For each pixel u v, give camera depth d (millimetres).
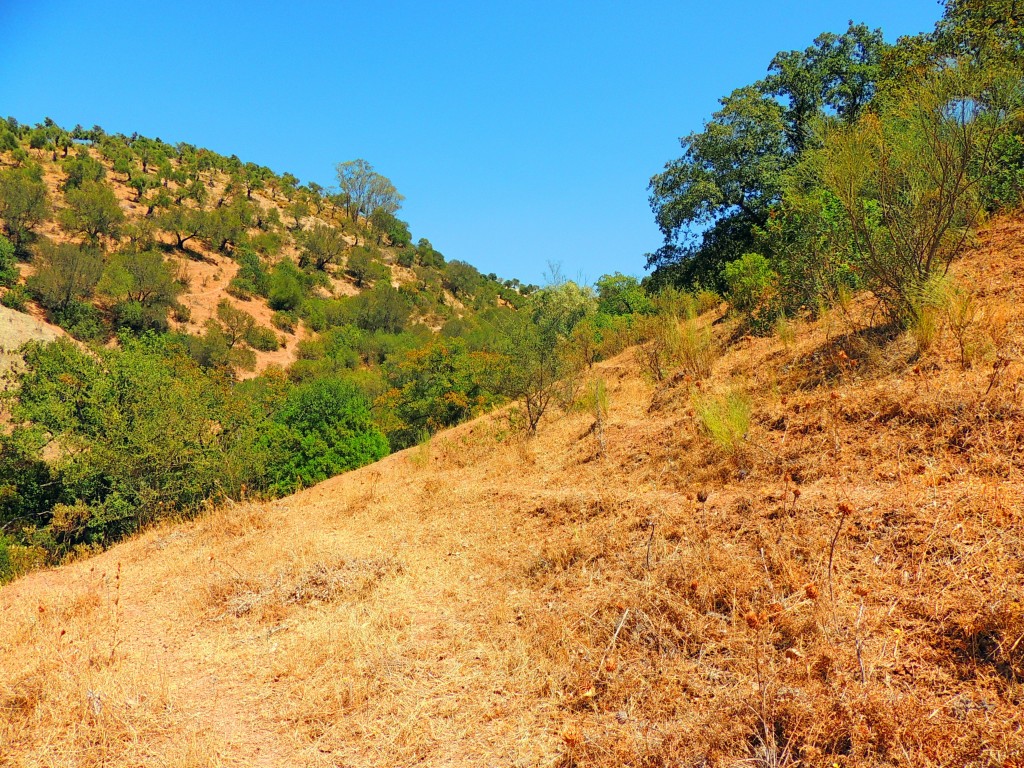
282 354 61375
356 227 110438
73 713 3615
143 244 69062
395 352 57750
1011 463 3506
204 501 11359
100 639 4918
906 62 9625
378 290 79688
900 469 3896
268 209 102250
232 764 3039
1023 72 5238
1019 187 7113
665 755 2490
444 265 118875
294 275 79625
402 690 3436
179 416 15516
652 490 5113
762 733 2453
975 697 2305
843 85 18812
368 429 17594
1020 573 2695
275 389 33500
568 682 3176
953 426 3973
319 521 7477
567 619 3725
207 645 4547
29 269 52219
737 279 10406
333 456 16141
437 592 4641
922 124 5215
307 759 3023
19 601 6367
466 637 3877
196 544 7699
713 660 3004
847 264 6613
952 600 2742
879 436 4301
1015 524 2990
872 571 3137
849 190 5559
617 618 3539
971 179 5438
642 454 5895
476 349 32906
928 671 2488
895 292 5613
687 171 19062
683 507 4480
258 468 15555
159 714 3582
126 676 4047
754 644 2912
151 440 14469
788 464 4492
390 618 4305
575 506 5258
